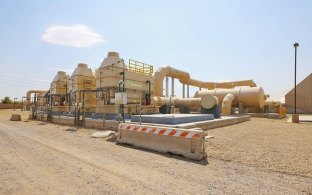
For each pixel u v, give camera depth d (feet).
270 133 46.80
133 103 71.56
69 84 94.07
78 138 41.06
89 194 14.88
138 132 32.65
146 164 22.80
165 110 90.43
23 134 46.42
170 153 27.86
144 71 80.69
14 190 15.55
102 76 72.13
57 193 15.05
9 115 131.85
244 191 15.58
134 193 15.06
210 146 31.78
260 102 111.55
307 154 27.09
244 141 36.11
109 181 17.44
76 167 21.30
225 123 64.59
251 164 23.02
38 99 108.78
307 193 15.38
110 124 52.75
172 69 126.11
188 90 157.28
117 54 74.69
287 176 19.13
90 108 79.71
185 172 20.11
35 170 20.31
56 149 30.22
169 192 15.28
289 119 98.07
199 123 49.44
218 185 16.75
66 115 76.54
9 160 23.99
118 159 24.82
